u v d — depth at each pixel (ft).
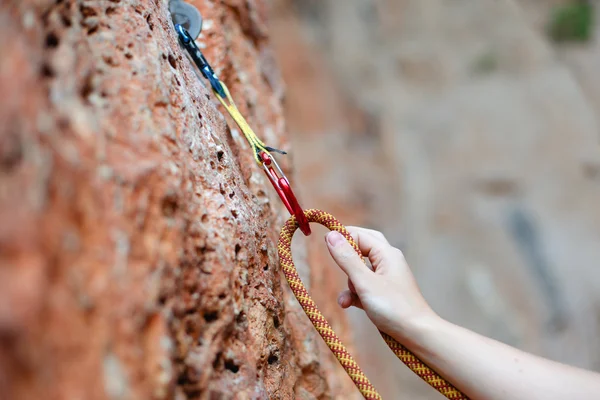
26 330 1.57
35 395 1.57
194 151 2.83
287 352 3.57
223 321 2.63
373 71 17.11
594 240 13.93
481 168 15.56
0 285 1.56
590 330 12.75
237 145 3.96
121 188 2.13
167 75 2.79
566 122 16.61
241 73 4.84
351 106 15.69
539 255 13.73
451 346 3.01
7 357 1.52
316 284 5.14
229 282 2.71
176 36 3.50
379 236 3.49
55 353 1.65
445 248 13.74
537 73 17.90
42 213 1.73
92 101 2.29
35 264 1.64
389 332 3.14
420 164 15.26
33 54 1.96
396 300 3.12
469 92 17.33
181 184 2.51
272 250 3.64
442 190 14.88
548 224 14.42
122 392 1.81
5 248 1.60
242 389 2.67
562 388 2.92
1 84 1.78
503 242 13.92
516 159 15.71
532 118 16.63
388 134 15.44
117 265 1.98
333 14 17.88
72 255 1.81
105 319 1.85
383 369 10.62
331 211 12.88
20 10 1.98
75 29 2.34
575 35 20.97
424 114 16.53
